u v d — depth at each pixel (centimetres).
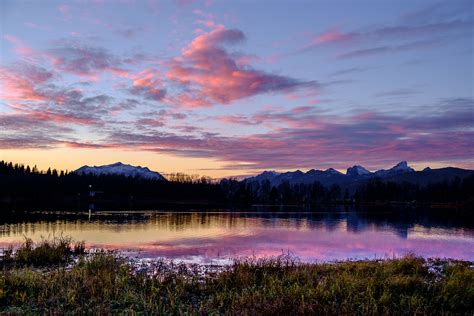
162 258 2519
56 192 16012
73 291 1323
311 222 6950
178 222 6294
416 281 1469
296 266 1961
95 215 7419
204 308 1243
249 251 3047
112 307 1238
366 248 3472
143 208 11169
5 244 3086
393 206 16988
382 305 1255
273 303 1185
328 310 1145
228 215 8881
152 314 1180
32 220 5825
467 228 5959
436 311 1230
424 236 4712
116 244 3303
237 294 1339
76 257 2312
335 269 1892
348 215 9631
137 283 1512
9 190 14888
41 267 1980
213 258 2573
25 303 1244
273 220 7369
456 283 1411
